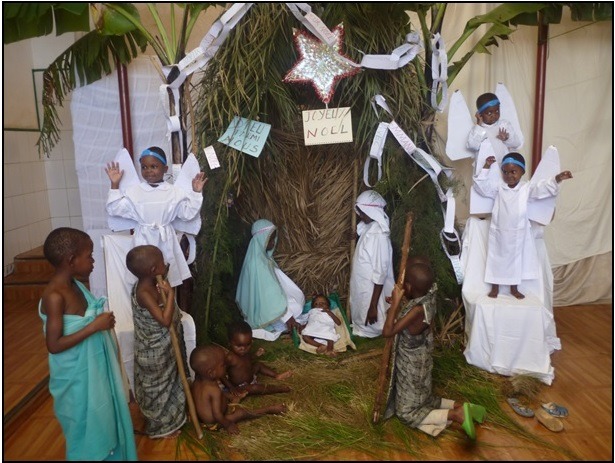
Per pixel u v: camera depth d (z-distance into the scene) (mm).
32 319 3865
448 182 2941
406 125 2883
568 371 2855
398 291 2266
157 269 2207
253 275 3174
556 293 3826
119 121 3379
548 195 2793
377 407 2326
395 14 2764
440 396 2553
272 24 2670
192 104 2990
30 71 4883
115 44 3049
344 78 2809
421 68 2918
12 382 2836
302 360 2938
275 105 2990
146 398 2268
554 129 3582
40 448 2229
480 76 3547
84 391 1943
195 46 3689
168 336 2258
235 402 2529
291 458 2141
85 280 4176
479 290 2969
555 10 3047
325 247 3506
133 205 2586
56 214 5180
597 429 2318
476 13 3475
